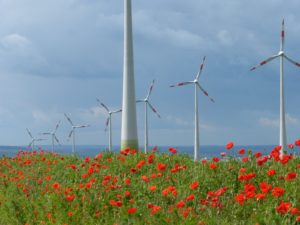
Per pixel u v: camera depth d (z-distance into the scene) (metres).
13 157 34.19
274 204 12.78
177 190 16.02
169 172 19.09
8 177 25.55
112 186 16.86
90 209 15.85
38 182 21.84
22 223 16.81
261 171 16.36
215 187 16.09
